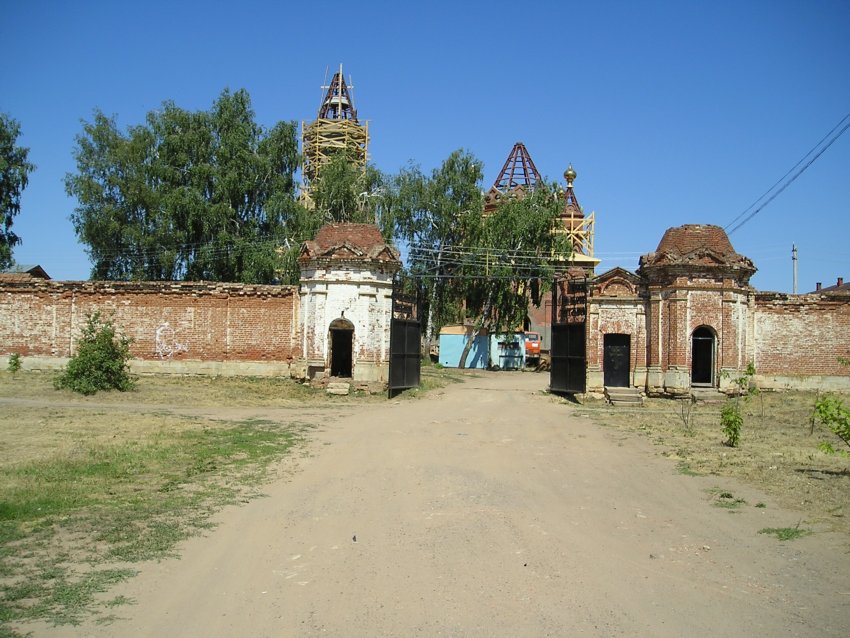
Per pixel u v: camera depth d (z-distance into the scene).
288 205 50.28
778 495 12.56
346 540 9.78
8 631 6.57
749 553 9.28
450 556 9.11
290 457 15.95
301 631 6.77
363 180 52.88
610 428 21.75
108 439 16.95
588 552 9.32
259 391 28.72
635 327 30.06
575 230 68.06
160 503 11.44
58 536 9.56
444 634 6.72
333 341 32.91
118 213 48.62
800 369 31.16
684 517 11.14
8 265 49.59
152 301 32.25
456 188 54.44
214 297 32.00
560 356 31.20
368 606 7.41
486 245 51.69
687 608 7.39
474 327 55.69
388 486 13.23
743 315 29.97
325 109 71.06
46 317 32.72
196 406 24.88
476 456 16.66
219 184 48.75
